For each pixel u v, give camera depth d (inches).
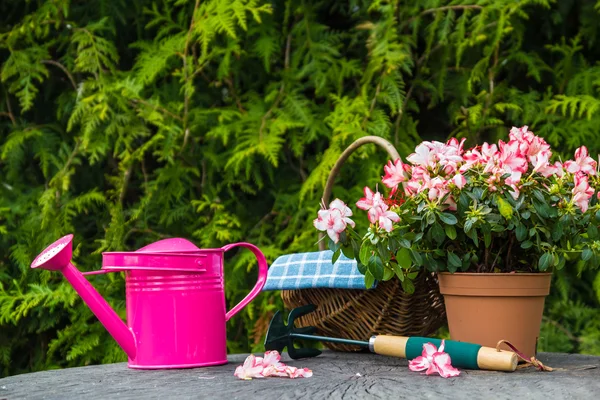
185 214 104.9
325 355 63.9
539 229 52.3
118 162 109.3
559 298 102.3
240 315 103.7
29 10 112.7
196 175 108.2
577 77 102.8
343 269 60.2
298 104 104.3
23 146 108.3
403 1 104.5
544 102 102.1
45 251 55.0
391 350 55.2
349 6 109.4
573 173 53.4
